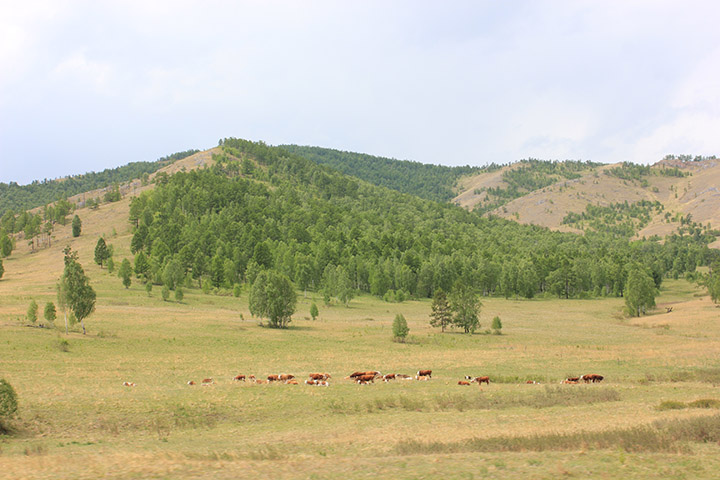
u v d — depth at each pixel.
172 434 31.52
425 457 22.58
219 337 82.00
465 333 95.94
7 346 63.31
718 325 100.12
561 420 31.27
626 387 43.44
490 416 33.75
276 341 80.62
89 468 21.39
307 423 34.03
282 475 20.11
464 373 55.50
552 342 83.62
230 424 34.41
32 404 36.56
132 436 31.00
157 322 94.06
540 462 20.78
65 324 83.56
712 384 44.44
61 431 31.72
